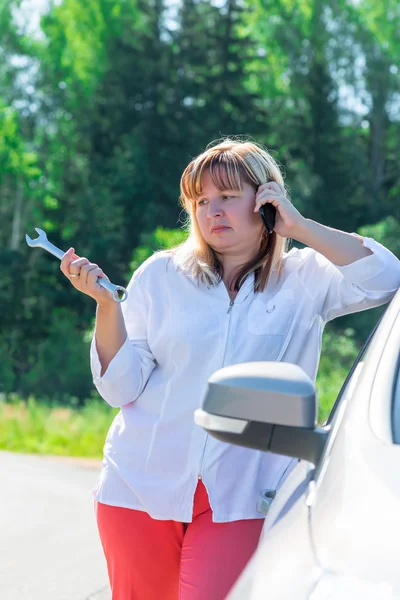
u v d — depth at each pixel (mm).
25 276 69062
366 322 57938
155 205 71000
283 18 82125
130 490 4133
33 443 21297
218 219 4148
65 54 78188
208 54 74500
